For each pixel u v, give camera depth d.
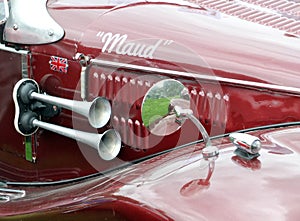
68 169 2.97
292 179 2.05
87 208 2.25
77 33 2.79
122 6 2.87
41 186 3.04
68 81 2.82
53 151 2.97
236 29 2.72
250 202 1.96
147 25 2.75
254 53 2.57
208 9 2.90
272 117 2.49
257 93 2.49
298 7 3.03
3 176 3.18
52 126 2.75
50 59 2.85
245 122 2.53
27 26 2.85
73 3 2.91
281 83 2.46
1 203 2.66
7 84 2.97
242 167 2.14
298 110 2.45
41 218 2.39
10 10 2.88
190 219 1.96
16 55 2.91
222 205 1.97
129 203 2.11
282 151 2.22
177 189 2.10
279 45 2.60
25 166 3.08
